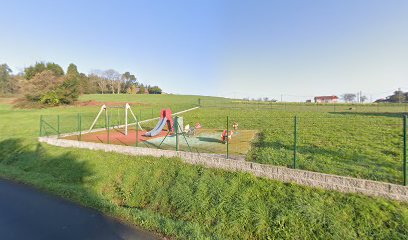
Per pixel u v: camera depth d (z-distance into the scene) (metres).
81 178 10.80
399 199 6.25
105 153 12.53
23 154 14.62
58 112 35.62
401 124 17.50
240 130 17.30
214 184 8.34
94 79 88.25
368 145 11.17
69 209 7.90
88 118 28.44
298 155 9.66
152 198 8.71
